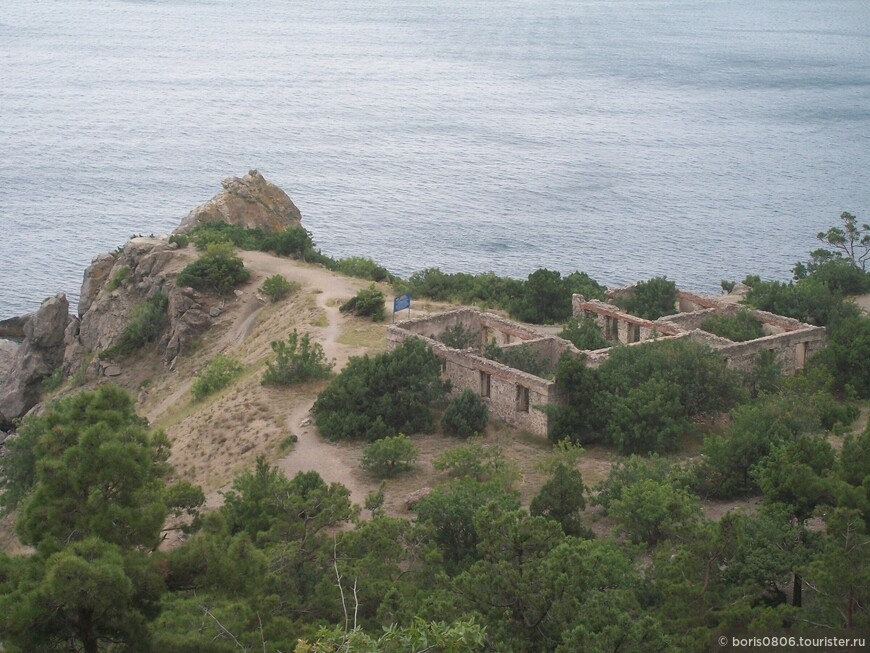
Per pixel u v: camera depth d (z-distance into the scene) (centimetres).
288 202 15400
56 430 4638
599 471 7362
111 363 12319
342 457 7769
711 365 8175
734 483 6825
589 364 8612
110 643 4400
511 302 11419
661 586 4869
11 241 19338
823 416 7950
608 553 5244
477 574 4709
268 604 4619
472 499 6003
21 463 8800
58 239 19588
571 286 11531
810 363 9225
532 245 19538
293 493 6038
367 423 8100
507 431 8112
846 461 6072
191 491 5944
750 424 7150
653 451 7662
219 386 10150
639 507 6056
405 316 10950
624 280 17512
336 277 12644
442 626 3319
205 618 4278
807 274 13462
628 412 7706
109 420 4659
